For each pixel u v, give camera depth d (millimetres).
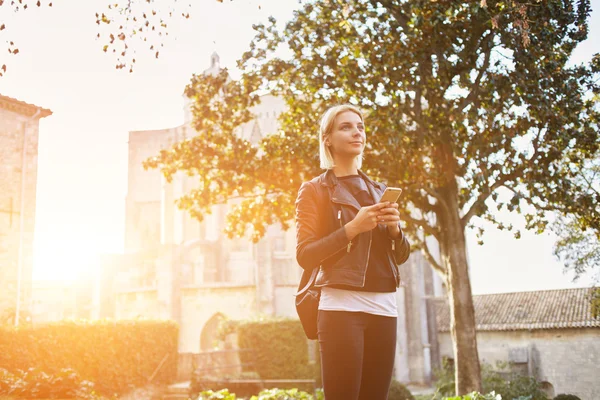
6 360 18797
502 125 13414
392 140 12734
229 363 31797
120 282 57281
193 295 48250
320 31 14383
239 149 16891
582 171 14273
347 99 14305
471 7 10984
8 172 25750
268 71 16141
